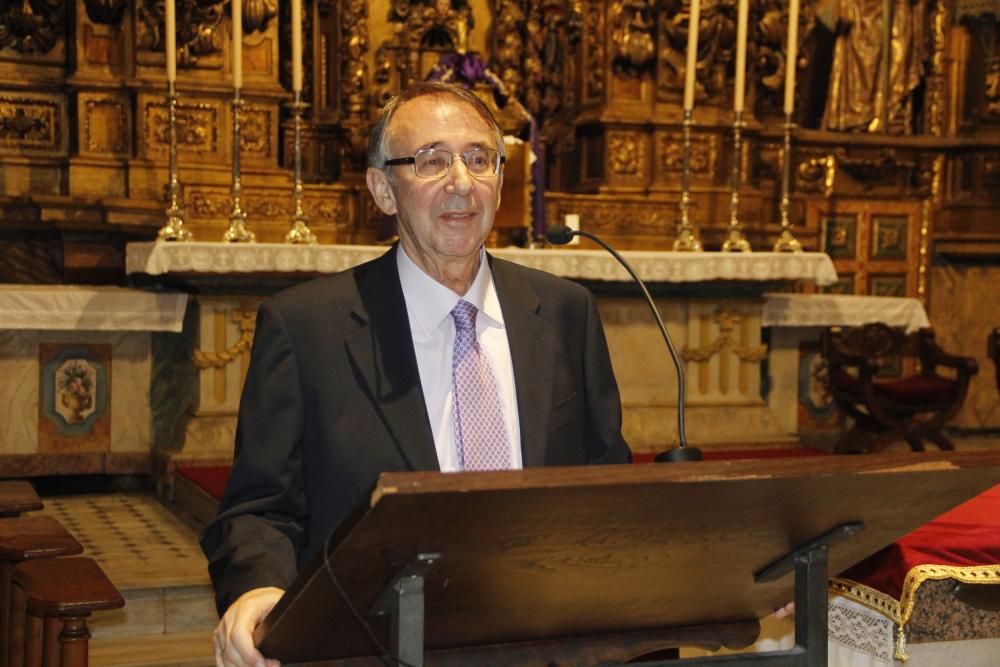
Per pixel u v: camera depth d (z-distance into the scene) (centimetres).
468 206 239
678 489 173
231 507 237
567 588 197
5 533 373
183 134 888
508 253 730
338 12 972
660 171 999
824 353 863
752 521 193
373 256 726
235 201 738
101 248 855
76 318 725
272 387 240
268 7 912
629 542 187
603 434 264
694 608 223
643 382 824
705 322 834
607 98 996
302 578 174
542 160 869
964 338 1116
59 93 885
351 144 962
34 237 848
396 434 236
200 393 745
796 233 1035
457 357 251
